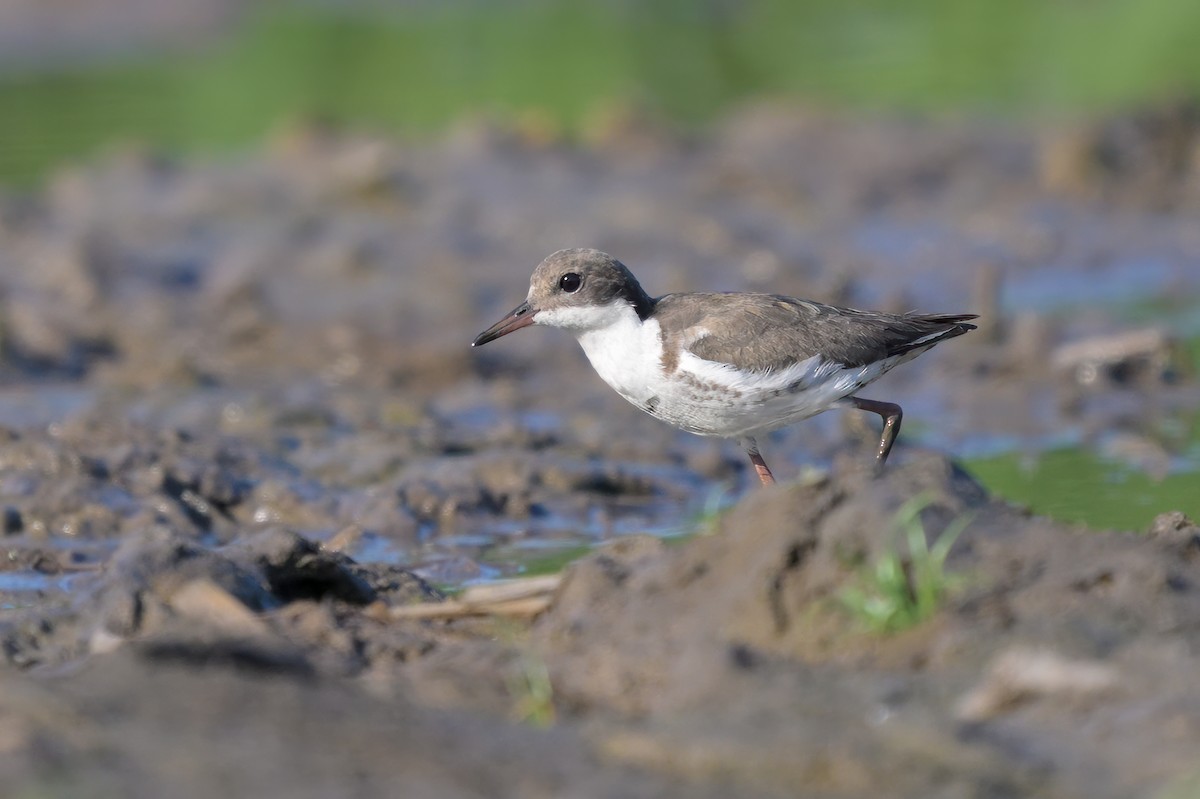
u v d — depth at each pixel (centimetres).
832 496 892
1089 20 3406
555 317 1228
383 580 1075
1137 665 790
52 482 1341
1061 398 1689
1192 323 1944
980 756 718
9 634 948
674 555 930
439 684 841
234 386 1741
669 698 806
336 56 3300
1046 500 1361
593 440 1554
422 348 1839
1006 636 815
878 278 2152
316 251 2200
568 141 2694
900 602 828
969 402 1706
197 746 733
